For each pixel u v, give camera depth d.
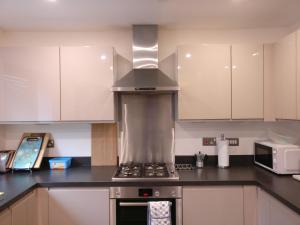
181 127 2.78
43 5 2.11
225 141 2.64
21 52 2.44
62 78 2.45
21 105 2.45
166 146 2.78
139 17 2.39
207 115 2.46
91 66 2.45
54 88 2.45
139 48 2.55
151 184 2.16
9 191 1.89
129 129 2.79
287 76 2.23
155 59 2.55
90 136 2.78
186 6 2.16
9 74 2.44
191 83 2.46
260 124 2.77
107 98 2.45
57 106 2.45
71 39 2.75
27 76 2.45
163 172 2.38
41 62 2.45
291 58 2.16
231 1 2.07
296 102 2.09
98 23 2.54
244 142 2.78
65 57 2.45
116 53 2.76
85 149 2.79
